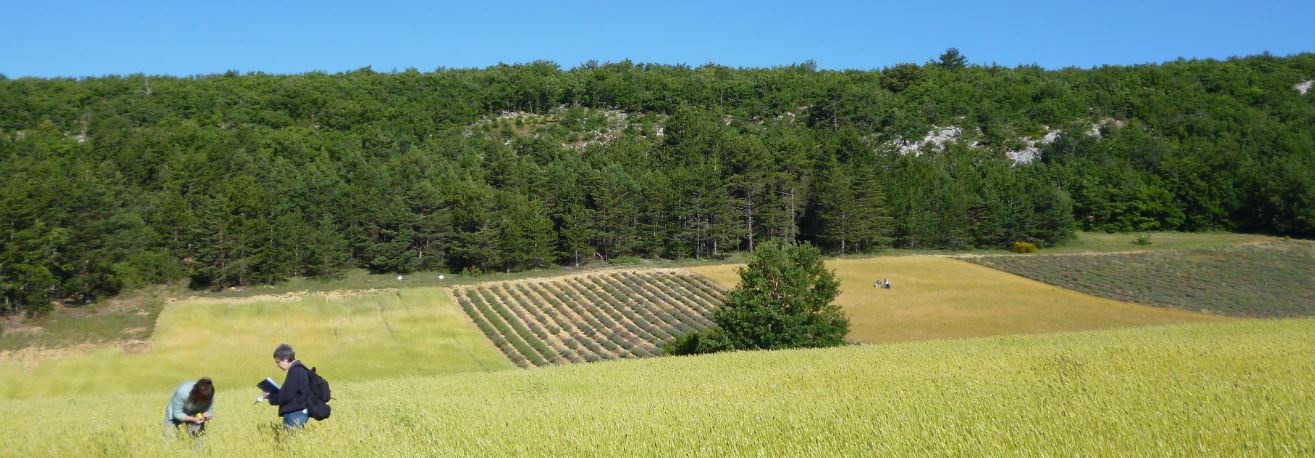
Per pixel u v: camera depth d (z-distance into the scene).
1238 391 12.69
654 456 10.25
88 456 12.62
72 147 107.88
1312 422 10.02
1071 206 102.81
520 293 71.94
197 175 90.12
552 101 169.62
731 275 77.38
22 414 23.20
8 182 70.12
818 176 99.44
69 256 64.38
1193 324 38.09
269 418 17.70
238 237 71.06
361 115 142.75
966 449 9.61
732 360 30.78
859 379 18.89
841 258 88.44
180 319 61.06
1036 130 147.12
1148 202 111.75
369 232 84.19
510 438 11.95
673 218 92.31
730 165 101.62
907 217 96.56
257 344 57.41
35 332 57.59
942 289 71.25
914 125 148.75
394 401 20.06
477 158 119.00
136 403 27.97
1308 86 161.62
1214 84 162.50
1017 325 58.22
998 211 97.19
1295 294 68.88
